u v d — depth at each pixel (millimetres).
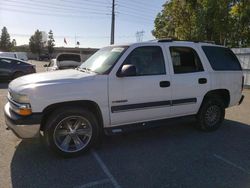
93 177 3697
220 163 4211
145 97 4738
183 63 5293
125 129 4695
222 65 5895
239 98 6266
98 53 5418
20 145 4766
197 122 5754
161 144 5008
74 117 4250
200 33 20750
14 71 14227
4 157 4266
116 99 4480
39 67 30984
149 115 4863
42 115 4000
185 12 22328
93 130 4410
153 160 4277
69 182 3553
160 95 4898
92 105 4391
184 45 5344
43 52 91562
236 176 3795
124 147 4816
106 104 4418
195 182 3609
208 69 5594
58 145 4195
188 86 5238
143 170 3930
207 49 5730
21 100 3965
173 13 23141
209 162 4242
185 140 5258
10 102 4312
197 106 5484
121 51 4715
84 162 4156
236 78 6090
